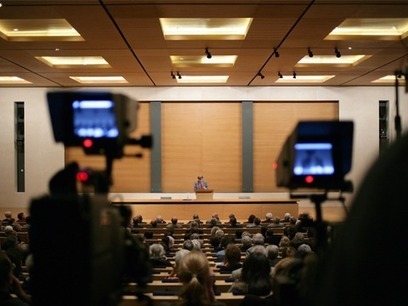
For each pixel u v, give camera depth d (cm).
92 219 121
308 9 843
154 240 739
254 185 1684
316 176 134
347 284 58
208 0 796
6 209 1678
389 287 55
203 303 229
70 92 146
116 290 129
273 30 979
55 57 1301
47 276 119
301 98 1681
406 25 1018
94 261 120
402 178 55
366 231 57
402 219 55
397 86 139
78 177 134
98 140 146
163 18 946
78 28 961
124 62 1289
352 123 137
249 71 1423
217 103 1700
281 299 113
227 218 1372
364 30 1062
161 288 407
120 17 888
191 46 1116
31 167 1689
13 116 1686
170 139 1698
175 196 1681
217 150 1694
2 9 845
